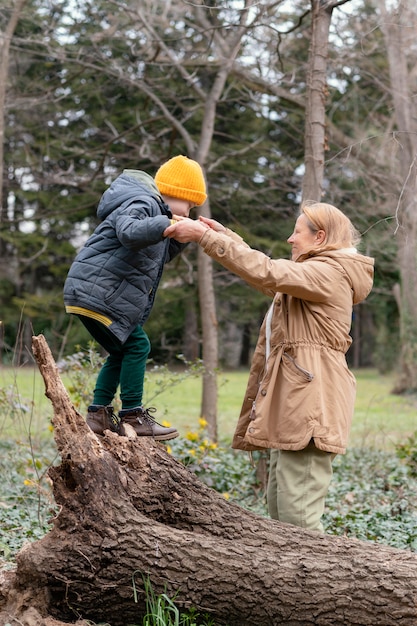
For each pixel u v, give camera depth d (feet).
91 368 24.36
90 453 11.41
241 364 112.68
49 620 10.99
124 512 11.36
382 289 61.11
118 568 11.09
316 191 22.04
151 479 12.05
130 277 12.46
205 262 33.40
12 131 41.91
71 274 12.61
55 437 11.42
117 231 12.06
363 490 24.02
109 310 12.35
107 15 31.40
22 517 18.15
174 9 29.89
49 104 39.01
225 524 12.03
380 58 41.34
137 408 13.06
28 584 11.12
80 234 77.25
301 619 11.05
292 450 12.50
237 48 29.45
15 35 31.55
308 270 12.40
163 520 12.03
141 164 43.60
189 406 50.83
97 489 11.31
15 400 23.45
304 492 12.48
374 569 11.09
